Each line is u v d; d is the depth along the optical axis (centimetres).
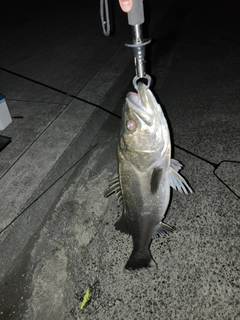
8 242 78
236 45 176
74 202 95
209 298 68
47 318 71
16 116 114
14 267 80
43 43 173
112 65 142
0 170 93
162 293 71
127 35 168
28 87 132
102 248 83
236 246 77
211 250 77
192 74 154
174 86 146
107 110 117
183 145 110
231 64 158
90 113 113
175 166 69
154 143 58
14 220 80
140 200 63
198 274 73
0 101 104
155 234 75
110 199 94
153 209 65
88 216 91
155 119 57
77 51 158
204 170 99
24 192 85
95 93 124
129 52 151
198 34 195
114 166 106
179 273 74
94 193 97
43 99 123
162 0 228
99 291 74
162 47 185
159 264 76
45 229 89
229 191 91
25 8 247
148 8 215
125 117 58
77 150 105
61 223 90
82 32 181
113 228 87
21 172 91
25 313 72
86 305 72
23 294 75
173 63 166
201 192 92
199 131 116
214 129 116
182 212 87
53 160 94
